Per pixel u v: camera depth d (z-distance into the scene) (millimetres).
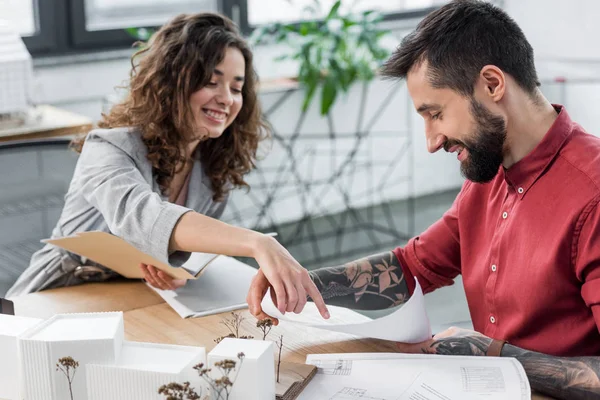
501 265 1405
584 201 1264
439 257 1604
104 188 1644
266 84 4027
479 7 1295
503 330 1419
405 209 4766
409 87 1335
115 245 1541
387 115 4668
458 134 1314
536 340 1367
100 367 1079
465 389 1172
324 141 4473
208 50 1790
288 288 1297
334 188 4641
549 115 1336
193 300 1599
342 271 1567
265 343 1103
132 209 1558
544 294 1323
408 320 1327
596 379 1158
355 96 4484
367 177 4746
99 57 3883
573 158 1300
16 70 3133
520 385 1169
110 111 1925
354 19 4277
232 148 1978
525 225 1354
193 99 1812
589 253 1253
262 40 4281
